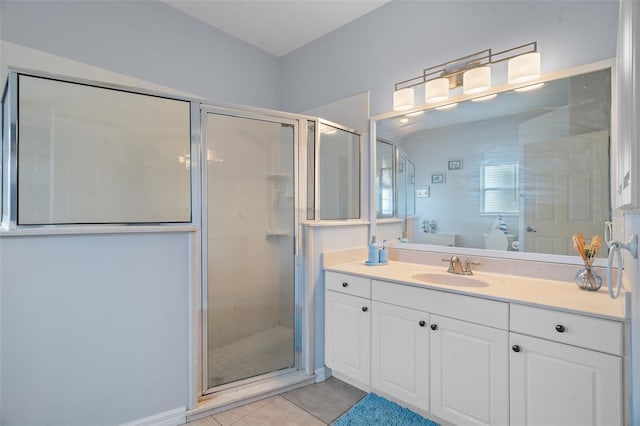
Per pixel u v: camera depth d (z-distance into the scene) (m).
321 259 2.25
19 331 1.37
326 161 2.43
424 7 2.25
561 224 1.71
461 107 2.08
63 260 1.46
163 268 1.71
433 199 2.21
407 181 2.34
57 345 1.45
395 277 1.85
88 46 2.10
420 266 2.21
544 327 1.31
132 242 1.63
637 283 0.89
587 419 1.21
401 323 1.78
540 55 1.77
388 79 2.46
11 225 1.45
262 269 2.28
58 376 1.45
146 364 1.66
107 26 2.18
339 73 2.79
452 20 2.12
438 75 2.17
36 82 1.55
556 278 1.72
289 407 1.89
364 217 2.60
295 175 2.29
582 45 1.64
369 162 2.57
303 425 1.73
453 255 2.11
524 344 1.36
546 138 1.75
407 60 2.35
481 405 1.48
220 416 1.80
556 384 1.28
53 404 1.44
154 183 1.92
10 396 1.36
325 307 2.22
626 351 1.13
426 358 1.68
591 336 1.20
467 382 1.53
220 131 2.09
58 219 1.64
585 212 1.63
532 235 1.80
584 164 1.64
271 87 3.25
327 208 2.42
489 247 1.96
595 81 1.60
